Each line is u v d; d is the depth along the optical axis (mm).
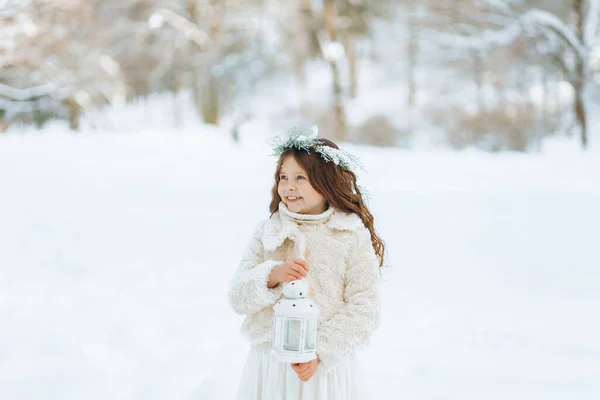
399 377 3877
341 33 34125
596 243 7965
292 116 33094
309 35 33125
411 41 34312
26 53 22375
